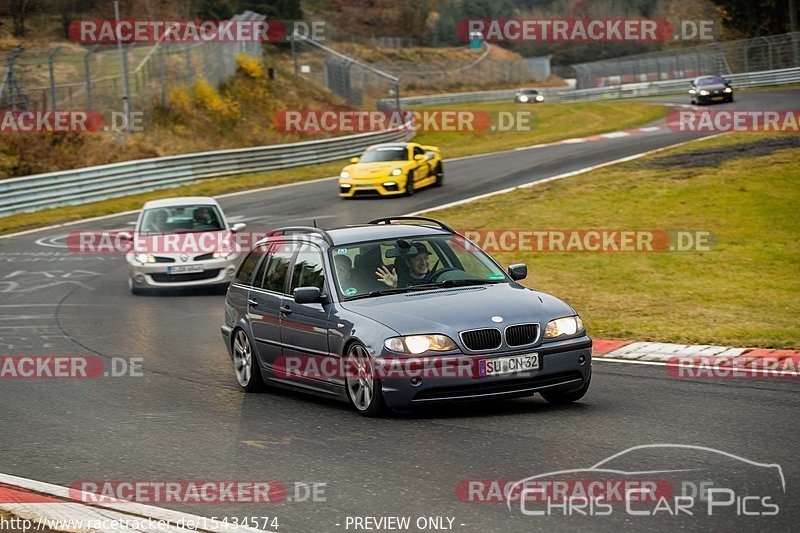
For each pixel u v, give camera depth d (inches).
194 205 2731.3
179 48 7071.9
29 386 1488.7
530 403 1205.1
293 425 1139.3
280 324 1301.7
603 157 4783.5
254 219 3782.0
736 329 1743.4
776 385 1254.9
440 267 1259.2
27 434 1166.3
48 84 6781.5
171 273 2503.7
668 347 1588.3
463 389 1090.7
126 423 1203.9
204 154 5201.8
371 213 3703.3
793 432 987.3
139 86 6702.8
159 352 1758.1
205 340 1872.5
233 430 1133.1
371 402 1129.4
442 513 772.6
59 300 2476.6
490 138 7278.5
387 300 1189.1
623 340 1688.0
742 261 2536.9
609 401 1192.2
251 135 6988.2
